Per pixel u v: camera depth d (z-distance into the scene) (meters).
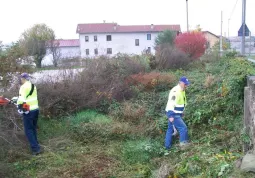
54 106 9.10
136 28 57.34
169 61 16.33
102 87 10.37
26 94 6.57
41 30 39.59
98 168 6.08
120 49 56.72
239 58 10.71
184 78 6.91
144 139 7.53
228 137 6.28
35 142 6.73
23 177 5.71
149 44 56.72
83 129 7.92
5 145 6.79
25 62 8.90
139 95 10.80
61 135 7.80
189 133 7.25
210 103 7.93
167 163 5.89
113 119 8.89
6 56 8.12
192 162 5.21
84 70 11.16
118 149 7.06
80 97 9.52
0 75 8.14
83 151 6.92
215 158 5.06
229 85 7.68
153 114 9.03
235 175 4.36
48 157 6.55
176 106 6.84
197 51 19.39
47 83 9.50
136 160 6.48
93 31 56.19
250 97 5.16
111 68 12.48
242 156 4.89
